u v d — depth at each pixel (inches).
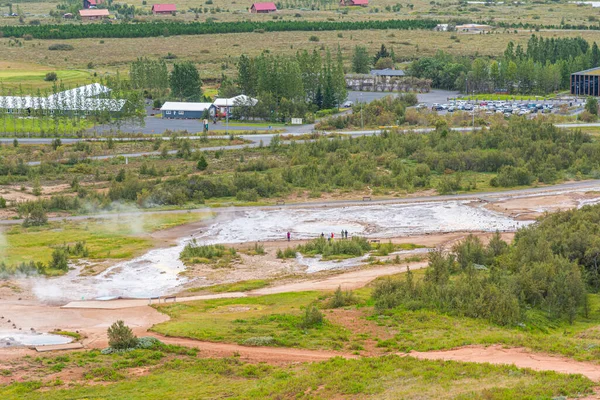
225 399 2495.1
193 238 5492.1
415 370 2596.0
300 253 5093.5
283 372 2731.3
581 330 3400.6
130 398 2549.2
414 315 3553.2
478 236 5447.8
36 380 2741.1
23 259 4874.5
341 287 4222.4
